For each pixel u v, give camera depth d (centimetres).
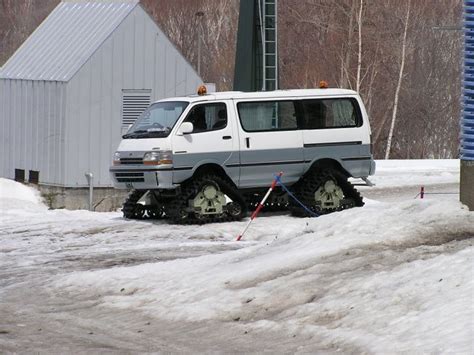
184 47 17975
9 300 3459
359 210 3800
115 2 7875
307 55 14162
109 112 7462
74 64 7400
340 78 13688
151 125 5216
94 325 3033
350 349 2534
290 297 3053
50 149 7431
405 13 13888
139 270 3716
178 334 2873
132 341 2805
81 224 5094
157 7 18475
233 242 4631
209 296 3222
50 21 8288
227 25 18088
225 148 5194
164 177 5059
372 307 2808
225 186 5181
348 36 13650
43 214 5628
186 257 4194
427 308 2702
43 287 3638
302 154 5366
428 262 3070
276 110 5338
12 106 7800
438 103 14550
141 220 5288
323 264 3300
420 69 14512
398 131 14500
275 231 4959
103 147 7444
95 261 4147
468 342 2389
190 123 5103
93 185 7406
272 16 6656
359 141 5506
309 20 13912
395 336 2556
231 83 16362
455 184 7319
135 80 7550
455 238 3388
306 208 5322
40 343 2791
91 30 7712
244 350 2630
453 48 14788
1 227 5066
